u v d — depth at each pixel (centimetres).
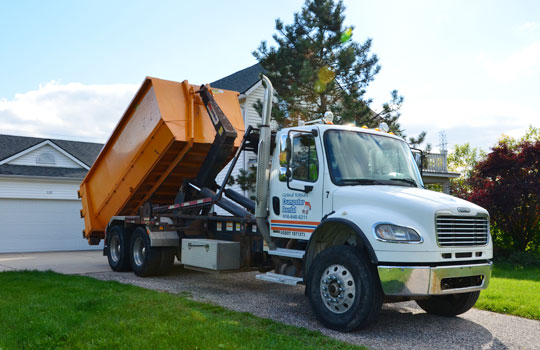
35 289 803
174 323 566
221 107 1042
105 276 1041
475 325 650
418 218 572
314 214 661
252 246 843
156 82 977
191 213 1015
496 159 1694
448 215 586
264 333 534
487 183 1736
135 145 1059
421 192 637
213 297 788
